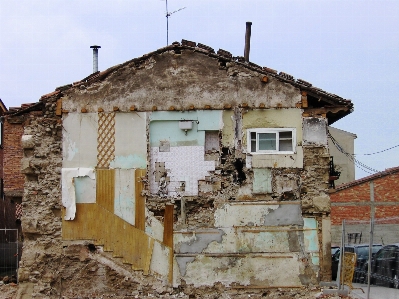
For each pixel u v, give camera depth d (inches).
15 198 967.0
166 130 911.0
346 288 850.1
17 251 998.4
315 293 858.1
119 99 912.3
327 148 897.5
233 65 912.9
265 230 881.5
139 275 882.8
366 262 971.3
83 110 908.6
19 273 884.0
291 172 895.7
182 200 891.4
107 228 892.6
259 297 864.3
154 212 894.4
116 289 881.5
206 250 881.5
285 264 875.4
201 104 908.6
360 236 1327.5
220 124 906.1
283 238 880.3
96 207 898.1
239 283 872.9
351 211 1352.1
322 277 872.9
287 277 872.9
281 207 886.4
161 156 906.7
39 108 919.0
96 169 902.4
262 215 886.4
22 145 903.7
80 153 906.1
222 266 877.2
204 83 912.3
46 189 901.2
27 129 913.5
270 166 897.5
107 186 899.4
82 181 902.4
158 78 915.4
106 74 918.4
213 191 899.4
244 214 887.7
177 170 904.9
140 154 903.7
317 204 882.1
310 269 872.9
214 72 914.7
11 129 963.3
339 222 1349.7
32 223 892.6
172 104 909.8
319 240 879.1
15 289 903.7
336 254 1078.4
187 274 877.2
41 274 885.2
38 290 879.7
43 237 895.1
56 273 886.4
